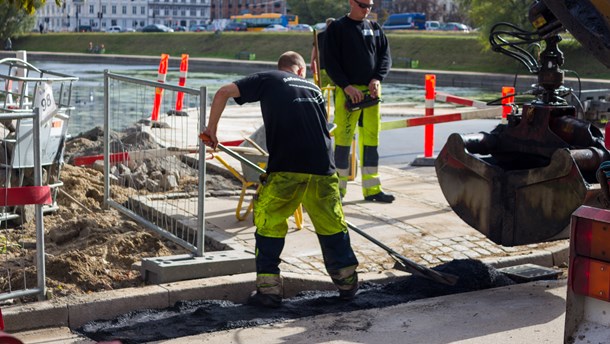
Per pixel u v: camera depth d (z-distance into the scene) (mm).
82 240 7434
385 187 10516
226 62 57719
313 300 6312
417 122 12375
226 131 15086
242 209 8773
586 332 4398
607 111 17734
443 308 6098
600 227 4270
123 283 6398
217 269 6488
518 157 7285
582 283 4355
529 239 6770
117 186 9461
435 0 117625
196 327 5656
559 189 6500
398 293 6539
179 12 154625
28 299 6039
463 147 7082
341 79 8977
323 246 6250
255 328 5652
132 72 48469
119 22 147875
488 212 6949
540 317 5875
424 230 8242
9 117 5719
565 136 6875
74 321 5707
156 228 7406
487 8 55188
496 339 5410
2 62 9352
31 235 7629
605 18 4832
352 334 5527
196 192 9508
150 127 12859
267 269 6078
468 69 55062
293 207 6090
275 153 6039
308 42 72125
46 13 143000
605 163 4570
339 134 9203
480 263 7031
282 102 5996
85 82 34938
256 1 152750
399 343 5355
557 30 6883
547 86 7062
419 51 59219
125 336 5480
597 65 46781
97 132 12703
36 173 5871
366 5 8945
